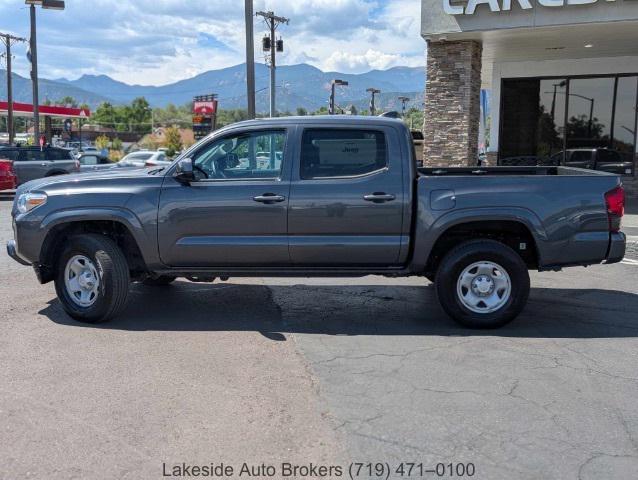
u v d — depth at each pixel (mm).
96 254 6078
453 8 13680
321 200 5957
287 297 7406
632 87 17156
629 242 10617
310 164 6051
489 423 4062
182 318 6473
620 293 7688
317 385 4680
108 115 145375
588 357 5297
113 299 6117
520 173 7355
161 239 6098
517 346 5586
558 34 14023
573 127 17984
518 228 6055
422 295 7523
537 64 17984
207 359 5234
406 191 5949
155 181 6141
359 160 6020
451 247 6277
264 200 5969
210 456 3658
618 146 17516
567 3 12844
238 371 4961
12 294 7496
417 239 5973
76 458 3633
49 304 7016
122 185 6156
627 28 13367
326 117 6125
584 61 17500
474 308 6039
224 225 6047
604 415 4188
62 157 22188
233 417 4148
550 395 4504
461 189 5918
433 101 14938
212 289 7809
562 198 5879
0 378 4805
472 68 14742
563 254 5938
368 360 5215
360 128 6008
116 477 3438
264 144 6133
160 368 5023
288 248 6039
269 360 5215
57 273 6344
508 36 14242
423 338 5820
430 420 4105
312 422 4074
